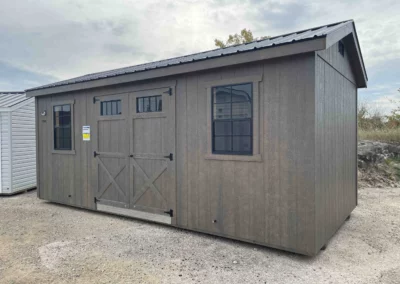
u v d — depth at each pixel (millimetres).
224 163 3650
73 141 5566
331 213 3602
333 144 3711
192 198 3992
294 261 3070
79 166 5500
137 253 3312
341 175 4168
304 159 3021
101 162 5145
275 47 3025
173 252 3340
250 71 3385
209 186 3805
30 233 4070
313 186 2967
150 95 4410
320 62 3143
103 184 5133
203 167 3855
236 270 2852
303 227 3047
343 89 4312
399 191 6816
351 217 4871
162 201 4336
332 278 2672
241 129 3514
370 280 2631
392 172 7902
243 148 3504
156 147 4383
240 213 3523
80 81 5129
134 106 4629
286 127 3135
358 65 4879
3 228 4316
